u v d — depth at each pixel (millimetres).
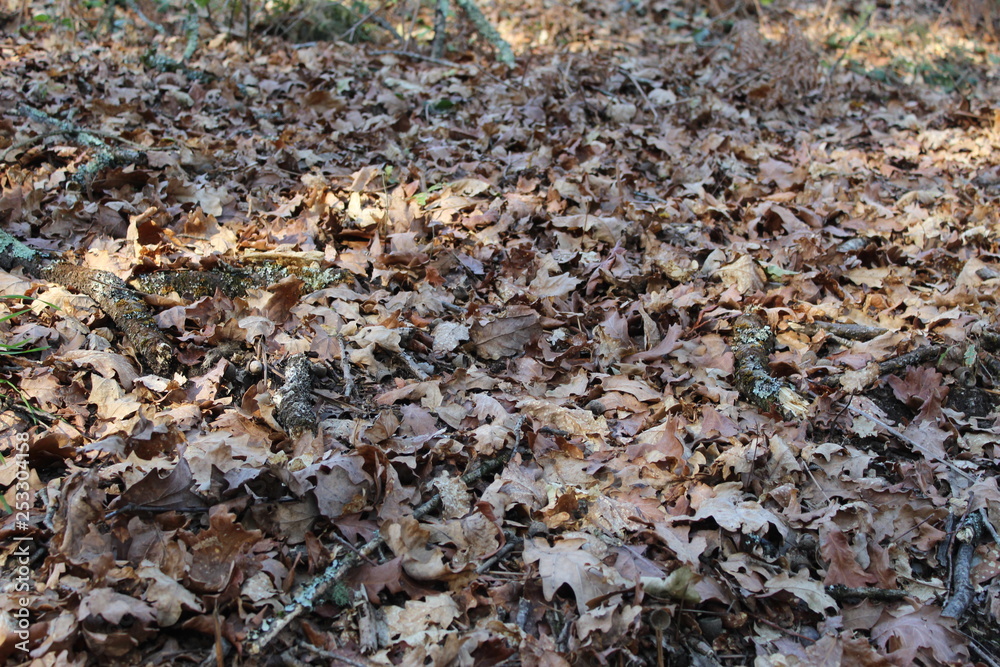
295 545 2475
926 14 12070
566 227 4594
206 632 2186
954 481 3141
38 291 3424
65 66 6547
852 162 6414
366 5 9188
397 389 3191
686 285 4211
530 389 3332
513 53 8531
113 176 4457
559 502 2693
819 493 2971
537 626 2367
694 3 11133
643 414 3277
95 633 2064
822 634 2488
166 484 2465
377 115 6328
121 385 2990
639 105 7066
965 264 4746
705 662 2361
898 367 3729
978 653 2498
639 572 2514
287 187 4875
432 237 4434
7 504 2412
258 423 2840
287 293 3512
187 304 3525
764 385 3461
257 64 7371
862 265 4812
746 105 7766
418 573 2416
